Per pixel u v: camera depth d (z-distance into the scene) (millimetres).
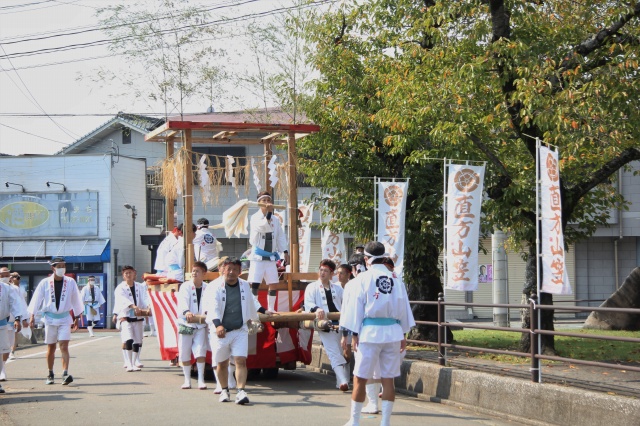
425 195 17594
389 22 17234
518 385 10391
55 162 38969
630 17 13594
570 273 34094
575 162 14125
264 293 13938
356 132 17719
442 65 14398
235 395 12109
